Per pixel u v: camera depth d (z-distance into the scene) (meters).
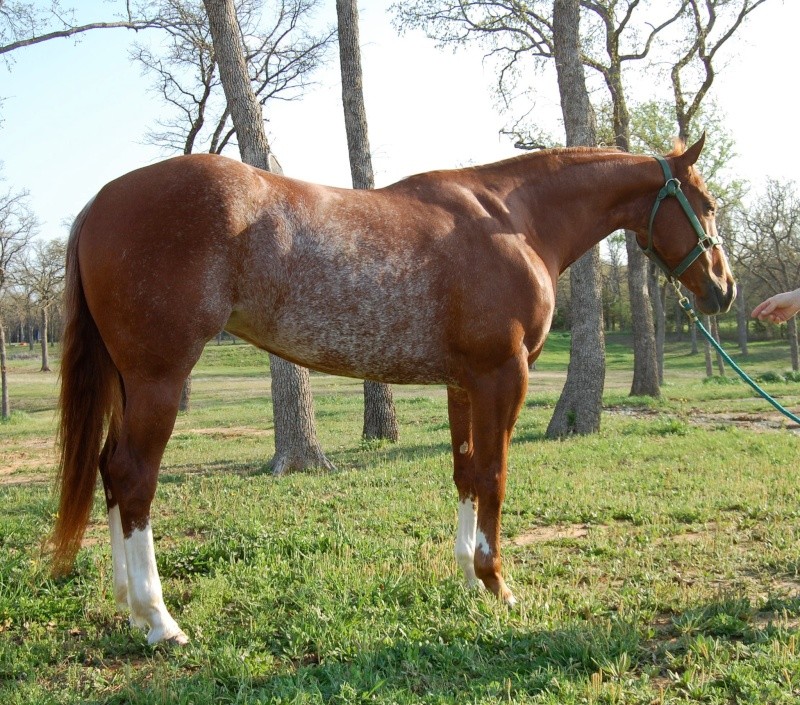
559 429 12.09
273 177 3.82
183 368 3.54
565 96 11.91
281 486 7.71
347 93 11.95
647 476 7.64
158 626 3.56
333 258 3.70
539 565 4.79
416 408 19.56
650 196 4.87
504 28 18.56
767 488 6.78
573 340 12.15
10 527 5.75
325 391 29.36
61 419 3.70
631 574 4.49
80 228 3.72
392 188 4.13
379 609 3.78
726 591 4.04
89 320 3.73
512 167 4.55
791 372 26.12
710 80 20.53
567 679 3.04
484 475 4.02
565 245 4.68
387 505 6.49
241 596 4.05
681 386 25.09
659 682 3.07
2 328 23.70
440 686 3.02
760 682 2.95
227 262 3.54
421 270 3.85
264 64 21.23
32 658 3.40
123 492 3.51
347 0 11.86
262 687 3.07
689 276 4.96
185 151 23.00
